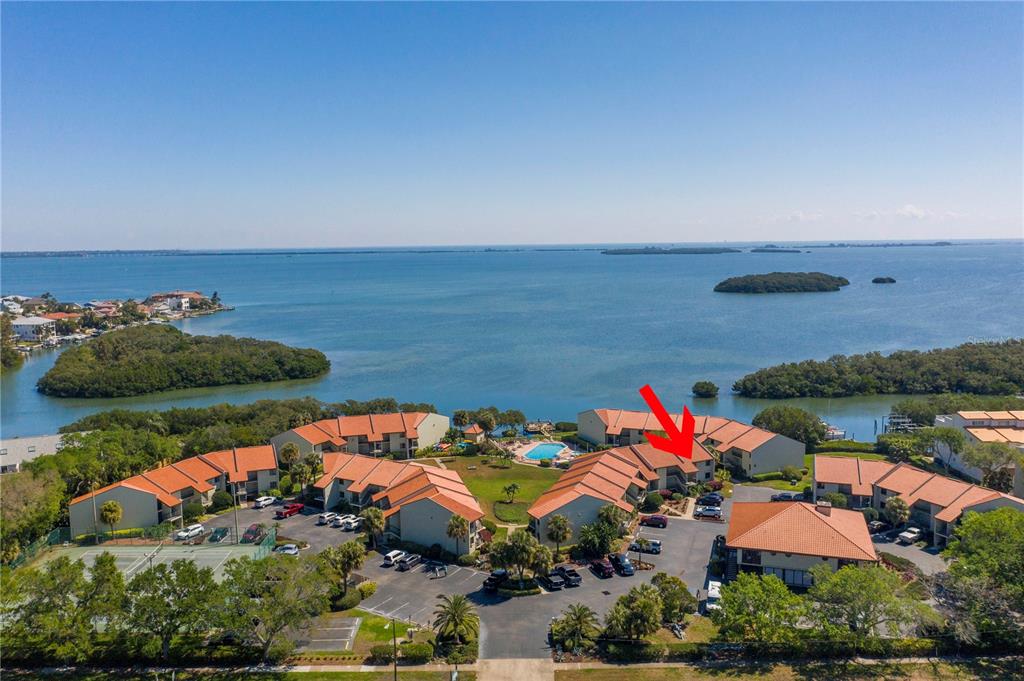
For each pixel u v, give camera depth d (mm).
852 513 80062
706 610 66812
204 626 57438
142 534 87938
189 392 195875
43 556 81625
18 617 62094
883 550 80312
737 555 74062
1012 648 58656
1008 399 140625
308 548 82750
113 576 59719
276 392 192750
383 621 64938
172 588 57188
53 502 86312
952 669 56188
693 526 89250
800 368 182375
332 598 67812
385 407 147750
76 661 58531
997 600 57719
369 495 97250
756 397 175000
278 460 112562
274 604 56688
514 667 57156
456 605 61062
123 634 56969
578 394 179875
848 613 57938
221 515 95500
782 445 111125
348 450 121188
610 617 60906
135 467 102625
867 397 175500
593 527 80125
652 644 59375
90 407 178875
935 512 84438
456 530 77500
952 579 61438
